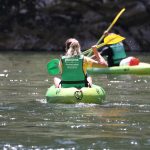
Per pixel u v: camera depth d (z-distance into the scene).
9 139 17.98
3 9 88.19
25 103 26.38
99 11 85.94
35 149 16.58
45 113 23.25
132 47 84.38
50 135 18.59
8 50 82.44
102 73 43.72
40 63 55.00
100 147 16.83
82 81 27.08
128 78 40.47
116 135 18.58
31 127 20.12
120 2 85.25
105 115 22.67
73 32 85.81
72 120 21.55
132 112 23.50
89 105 25.53
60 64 27.08
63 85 27.11
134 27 85.19
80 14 86.50
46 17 87.06
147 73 43.19
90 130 19.47
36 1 87.56
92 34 85.31
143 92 31.25
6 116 22.52
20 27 86.69
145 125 20.42
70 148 16.70
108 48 44.50
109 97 28.72
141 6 84.75
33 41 85.38
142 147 16.84
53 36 85.75
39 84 35.88
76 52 27.06
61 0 86.44
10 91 31.72
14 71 45.78
